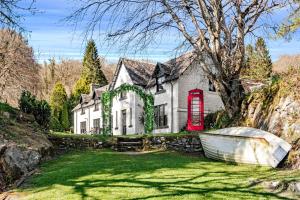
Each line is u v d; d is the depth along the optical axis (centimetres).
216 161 1750
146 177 1315
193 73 3728
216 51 2025
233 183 1201
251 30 2088
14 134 1697
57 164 1644
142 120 4138
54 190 1158
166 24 1984
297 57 2572
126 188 1152
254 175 1320
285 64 3625
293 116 1586
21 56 3228
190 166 1565
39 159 1627
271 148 1495
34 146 1680
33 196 1106
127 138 2467
